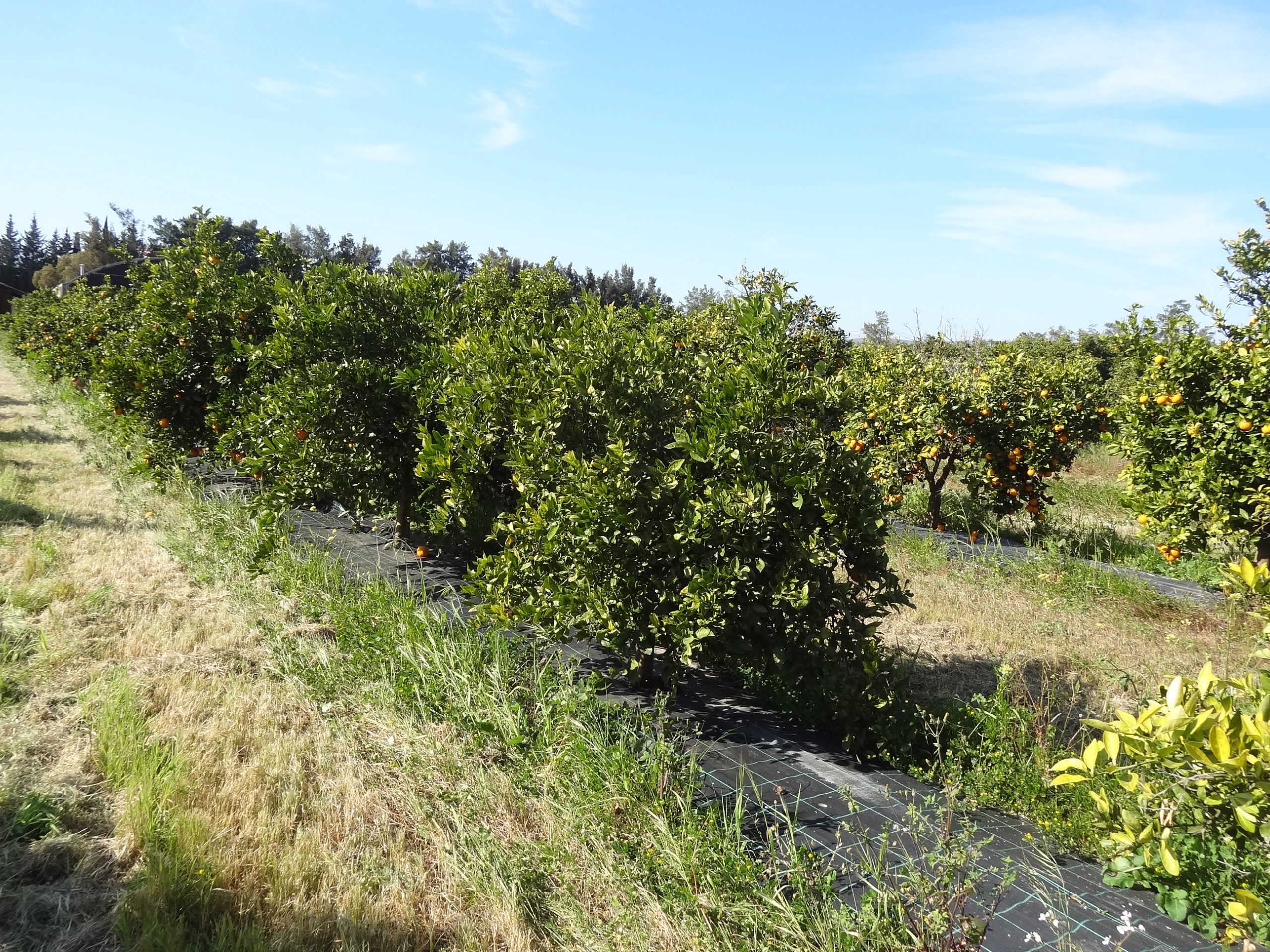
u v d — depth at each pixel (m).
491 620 5.35
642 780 3.68
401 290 8.30
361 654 5.14
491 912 3.12
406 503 8.12
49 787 3.69
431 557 7.87
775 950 2.84
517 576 5.32
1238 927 2.15
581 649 5.88
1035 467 10.64
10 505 8.73
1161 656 6.51
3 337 42.44
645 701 5.03
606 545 4.72
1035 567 8.97
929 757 4.49
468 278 12.62
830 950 2.74
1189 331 8.46
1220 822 2.08
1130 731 1.93
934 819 3.77
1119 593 8.20
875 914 2.88
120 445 11.07
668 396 5.55
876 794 3.99
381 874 3.30
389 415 7.62
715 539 4.54
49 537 7.72
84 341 15.72
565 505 4.95
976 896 3.19
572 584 5.02
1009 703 4.79
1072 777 2.10
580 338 5.71
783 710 5.09
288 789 3.82
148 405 10.02
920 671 5.98
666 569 4.76
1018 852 3.54
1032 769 4.11
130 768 3.86
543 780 3.88
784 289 5.11
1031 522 11.90
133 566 7.09
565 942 2.99
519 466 5.36
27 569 6.55
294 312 8.27
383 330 8.01
